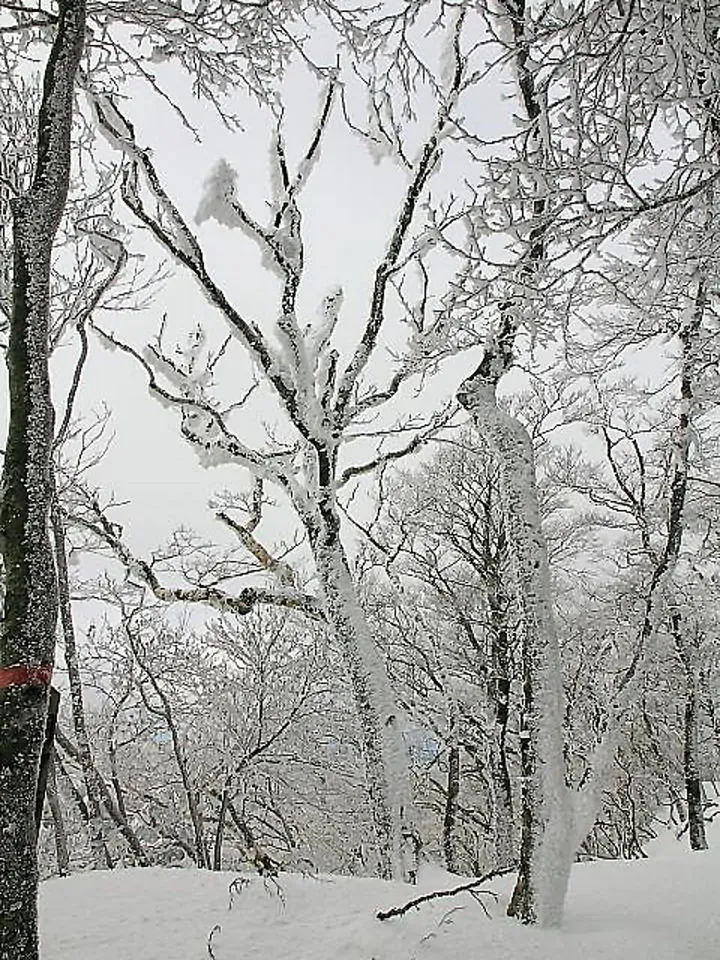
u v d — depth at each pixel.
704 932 4.07
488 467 14.73
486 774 15.80
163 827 12.18
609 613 13.88
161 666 14.41
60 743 9.98
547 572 4.71
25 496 3.29
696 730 13.58
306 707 15.59
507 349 5.24
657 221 4.43
